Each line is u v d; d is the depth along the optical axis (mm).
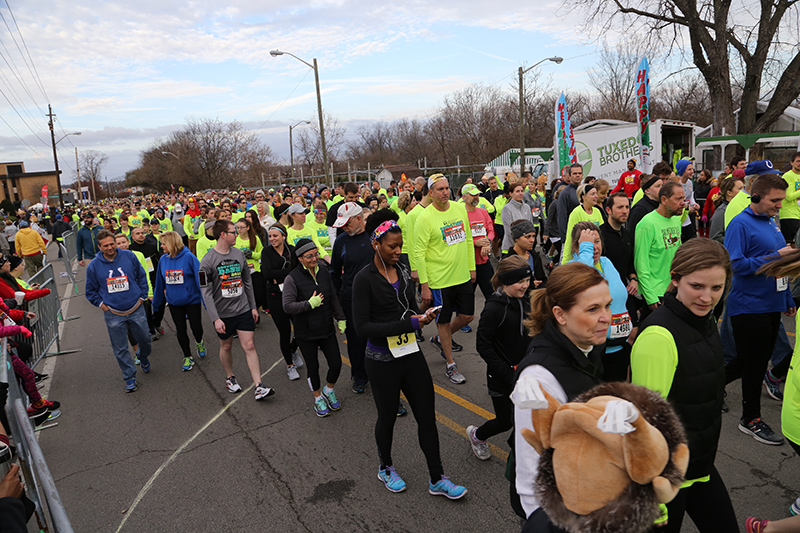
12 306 5699
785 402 2535
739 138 17344
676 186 3988
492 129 51781
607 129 16156
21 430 3057
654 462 1074
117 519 3508
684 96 42219
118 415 5238
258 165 76250
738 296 3766
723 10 17938
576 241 3562
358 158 79438
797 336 2492
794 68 17359
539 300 1864
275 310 5691
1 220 27359
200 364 6625
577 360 1694
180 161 78750
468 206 6379
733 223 3826
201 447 4438
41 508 3033
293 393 5488
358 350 5258
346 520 3305
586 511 1134
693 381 2043
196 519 3441
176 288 6262
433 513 3293
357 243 5242
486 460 3867
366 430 4520
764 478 3406
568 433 1171
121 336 5785
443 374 5637
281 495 3646
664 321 2080
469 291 5391
